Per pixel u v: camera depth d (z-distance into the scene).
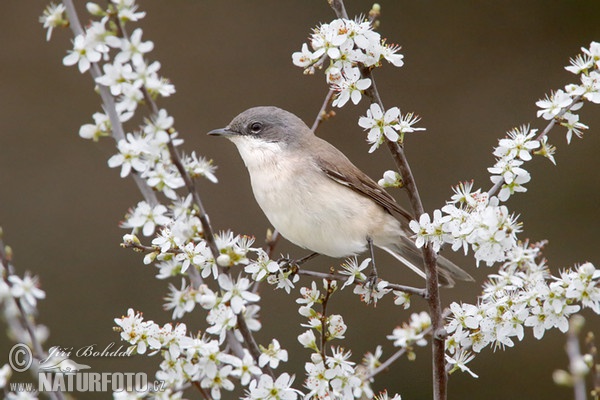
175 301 6.24
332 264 14.45
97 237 14.89
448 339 6.61
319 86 16.61
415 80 16.98
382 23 17.31
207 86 16.45
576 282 6.06
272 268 6.43
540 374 13.80
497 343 6.52
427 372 13.66
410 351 7.42
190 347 5.93
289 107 16.44
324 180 8.69
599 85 6.50
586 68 6.60
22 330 6.87
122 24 5.47
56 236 14.85
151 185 5.84
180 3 16.98
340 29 6.09
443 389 6.59
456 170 16.20
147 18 16.80
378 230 8.77
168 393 6.00
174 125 16.02
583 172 15.84
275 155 8.83
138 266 14.54
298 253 14.67
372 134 6.15
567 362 13.80
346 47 6.10
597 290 6.08
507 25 17.22
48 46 16.11
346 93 6.10
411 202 6.37
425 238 6.32
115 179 15.37
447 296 14.36
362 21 6.56
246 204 15.32
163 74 16.36
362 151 16.06
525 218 15.56
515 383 13.80
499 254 6.04
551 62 16.88
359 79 6.23
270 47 16.81
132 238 6.23
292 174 8.69
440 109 16.75
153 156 5.86
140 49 5.44
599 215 15.44
